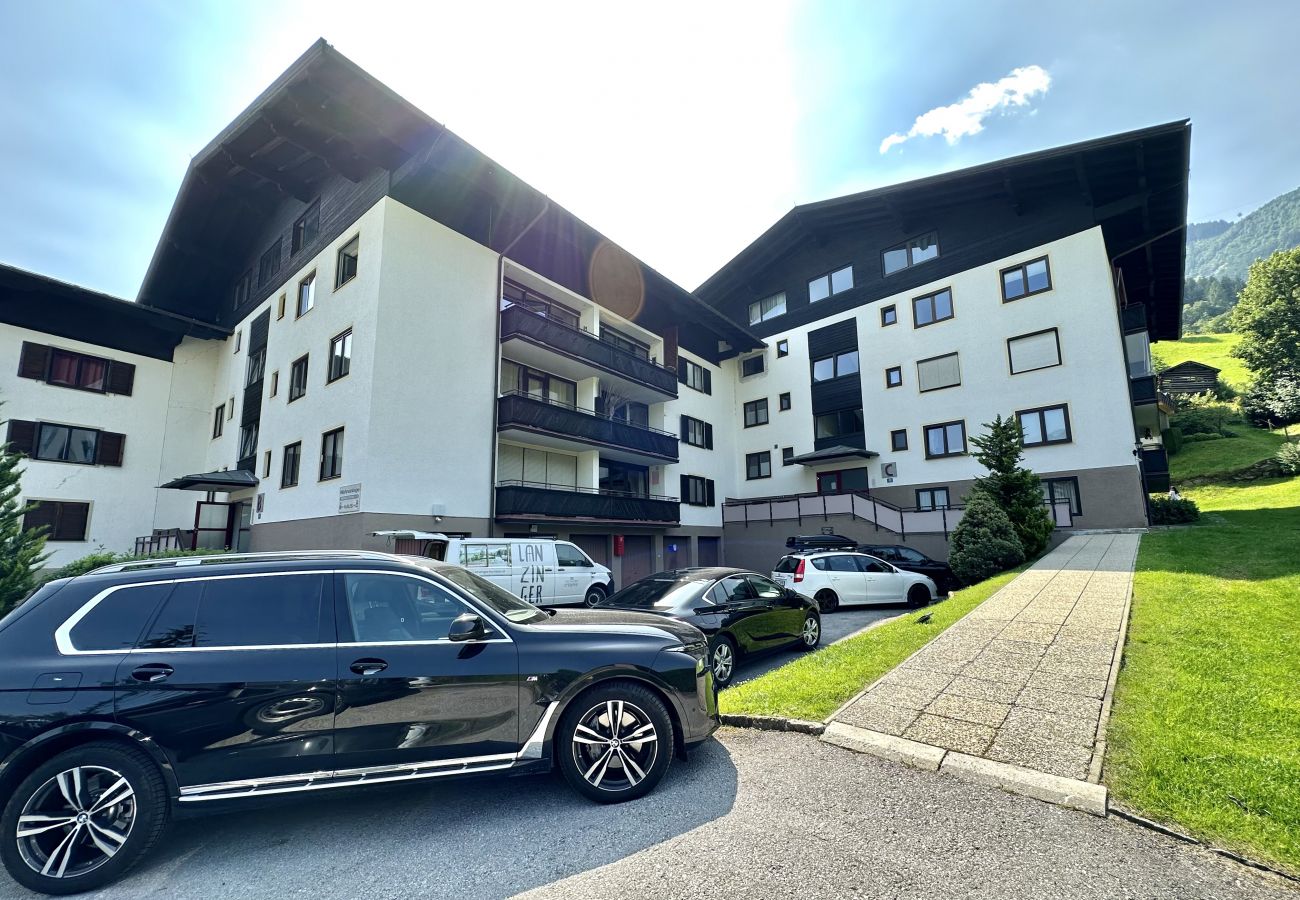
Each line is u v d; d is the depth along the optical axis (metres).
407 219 15.27
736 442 29.62
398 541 13.61
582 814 3.72
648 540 22.72
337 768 3.46
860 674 5.89
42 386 18.89
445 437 15.30
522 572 12.93
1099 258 19.36
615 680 4.12
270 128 15.90
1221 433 33.84
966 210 22.66
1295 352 38.44
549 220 18.41
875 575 13.71
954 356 22.33
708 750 4.68
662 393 23.11
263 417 18.44
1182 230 20.47
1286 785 3.25
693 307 24.72
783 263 28.83
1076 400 19.23
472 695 3.74
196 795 3.27
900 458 23.41
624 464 23.34
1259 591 7.04
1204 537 12.25
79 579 3.63
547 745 3.80
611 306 21.67
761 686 5.95
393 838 3.52
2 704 3.15
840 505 21.25
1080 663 5.63
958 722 4.61
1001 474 15.12
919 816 3.44
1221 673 4.88
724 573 8.43
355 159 15.80
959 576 13.86
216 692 3.38
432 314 15.45
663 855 3.17
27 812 3.12
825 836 3.27
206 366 23.41
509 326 16.92
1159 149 17.55
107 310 20.58
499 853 3.30
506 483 16.84
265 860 3.33
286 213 20.03
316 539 14.70
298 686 3.49
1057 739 4.17
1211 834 3.01
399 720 3.59
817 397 26.66
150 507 21.22
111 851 3.15
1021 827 3.27
